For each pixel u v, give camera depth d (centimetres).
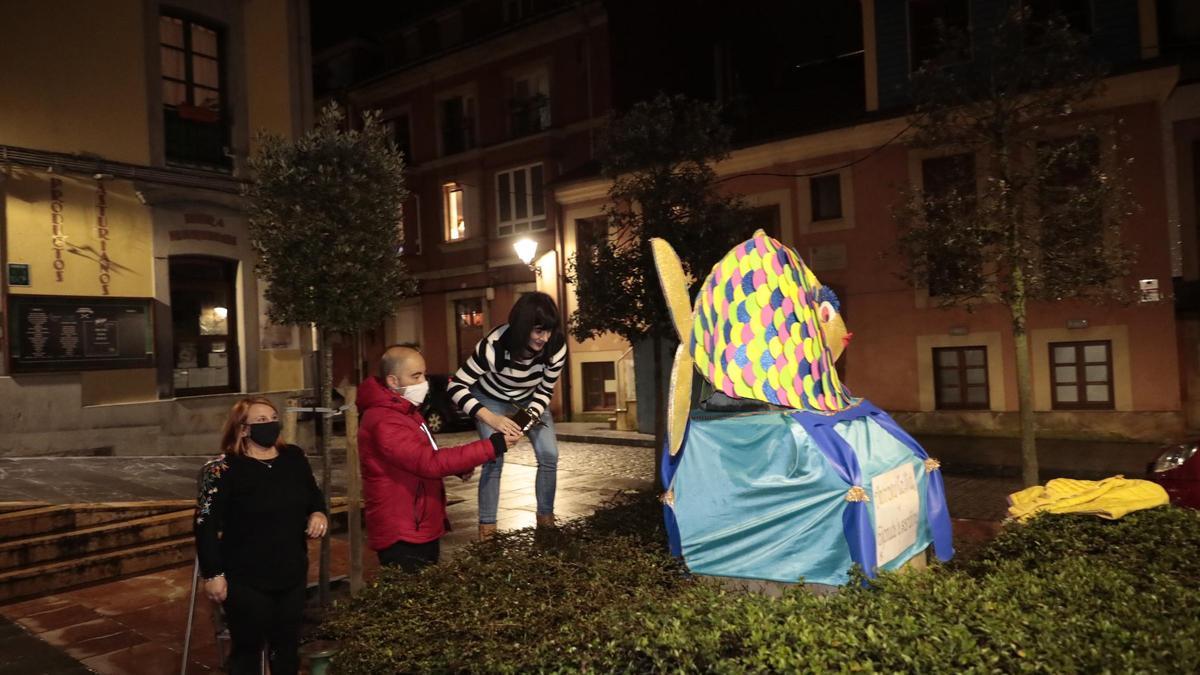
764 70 2059
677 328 347
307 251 507
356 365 2222
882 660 241
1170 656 239
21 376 1090
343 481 1071
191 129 1307
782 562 321
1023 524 416
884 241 1450
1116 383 1263
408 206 2364
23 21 1116
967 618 264
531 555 378
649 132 909
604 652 267
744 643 258
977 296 831
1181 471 680
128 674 467
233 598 375
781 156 1552
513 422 414
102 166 1170
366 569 669
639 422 1596
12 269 1092
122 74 1213
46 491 794
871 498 315
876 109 1469
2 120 1096
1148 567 348
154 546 713
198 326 1306
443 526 432
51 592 634
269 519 383
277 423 394
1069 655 235
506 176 2141
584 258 975
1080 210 753
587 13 1959
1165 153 1308
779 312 340
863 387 1480
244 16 1370
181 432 1249
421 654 287
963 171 887
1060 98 760
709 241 897
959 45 808
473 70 2208
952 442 1321
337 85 2627
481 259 2177
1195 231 1302
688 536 342
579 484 1115
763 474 328
